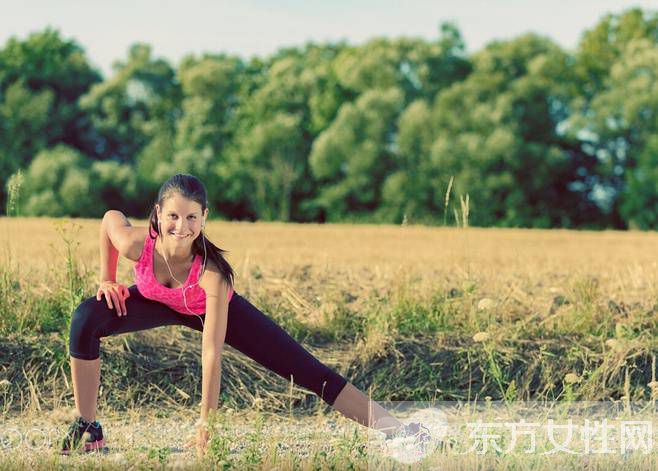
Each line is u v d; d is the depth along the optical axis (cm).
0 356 726
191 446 555
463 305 873
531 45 6006
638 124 5497
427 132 5588
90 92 6412
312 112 6244
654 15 6288
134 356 742
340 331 838
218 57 6650
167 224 494
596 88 6159
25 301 822
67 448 533
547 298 969
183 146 6153
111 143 6506
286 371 538
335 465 500
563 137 5762
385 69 6075
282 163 6028
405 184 5562
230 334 534
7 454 529
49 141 6319
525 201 5484
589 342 815
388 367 768
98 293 529
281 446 568
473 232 3784
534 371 764
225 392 713
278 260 1514
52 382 705
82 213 5531
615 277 1184
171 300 516
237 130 6256
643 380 761
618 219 5669
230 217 6159
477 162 5394
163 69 6525
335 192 5806
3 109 6106
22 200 5512
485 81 5862
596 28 6366
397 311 852
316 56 6881
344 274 1209
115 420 658
